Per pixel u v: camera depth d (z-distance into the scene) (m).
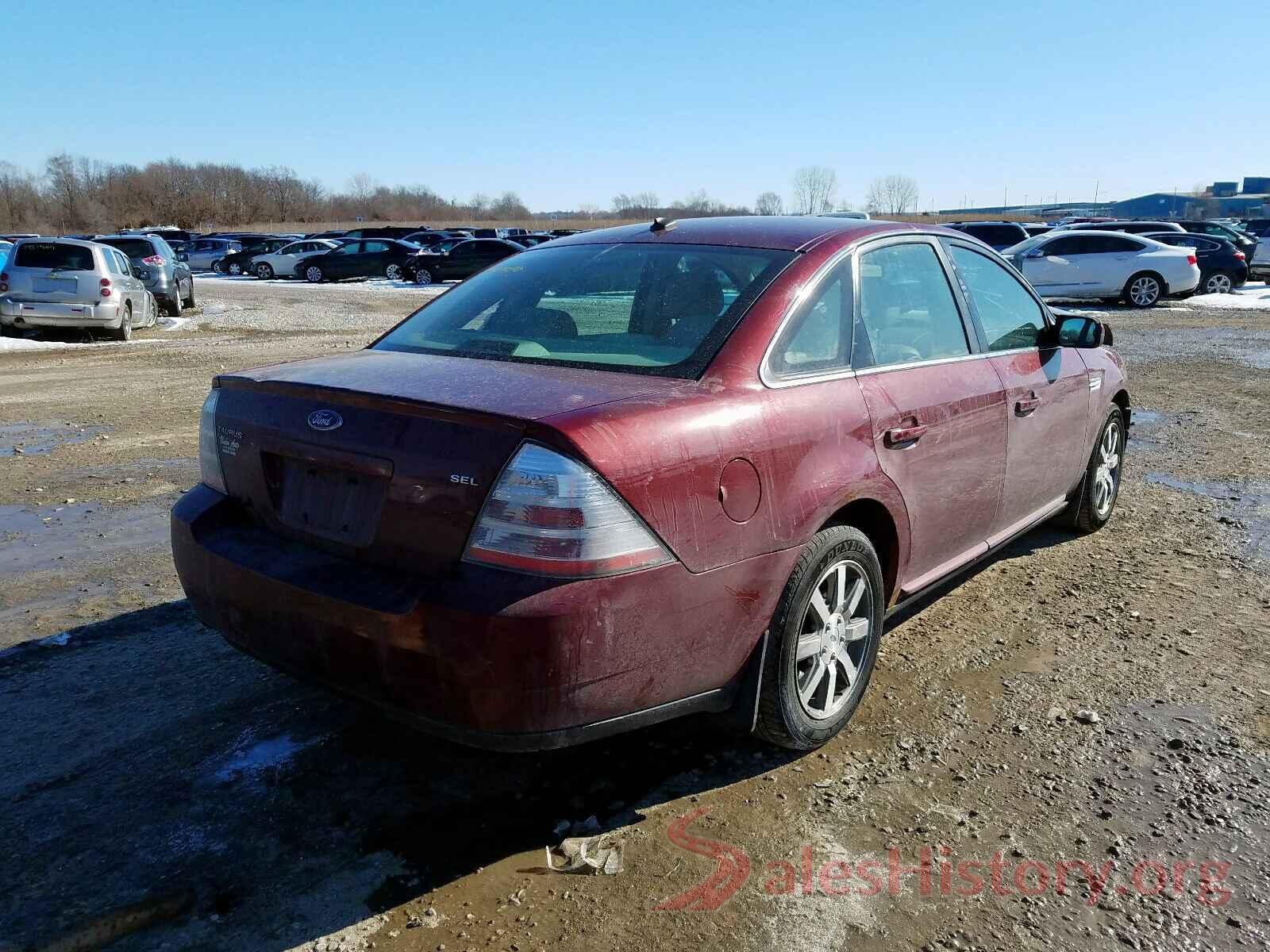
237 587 2.79
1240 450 7.47
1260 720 3.40
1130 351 13.47
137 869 2.59
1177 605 4.43
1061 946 2.36
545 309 3.31
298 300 24.92
